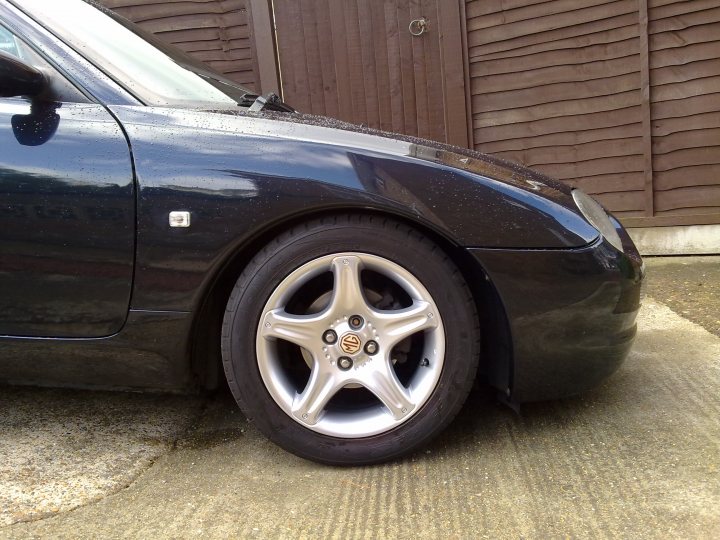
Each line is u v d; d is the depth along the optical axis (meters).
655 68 4.28
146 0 4.76
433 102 4.75
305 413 1.82
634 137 4.41
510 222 1.75
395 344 1.82
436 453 1.93
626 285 1.84
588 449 1.91
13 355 1.89
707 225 4.38
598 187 4.57
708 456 1.82
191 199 1.74
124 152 1.76
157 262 1.76
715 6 4.07
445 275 1.76
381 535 1.54
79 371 1.92
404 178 1.74
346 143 1.80
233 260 1.83
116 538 1.56
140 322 1.81
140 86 1.92
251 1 4.70
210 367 2.02
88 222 1.75
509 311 1.78
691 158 4.34
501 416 2.16
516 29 4.49
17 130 1.78
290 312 1.90
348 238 1.76
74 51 1.89
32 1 1.96
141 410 2.32
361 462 1.85
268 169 1.74
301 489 1.77
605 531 1.51
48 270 1.79
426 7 4.60
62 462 1.94
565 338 1.81
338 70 4.80
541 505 1.63
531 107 4.59
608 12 4.28
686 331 2.98
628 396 2.27
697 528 1.50
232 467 1.91
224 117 1.85
